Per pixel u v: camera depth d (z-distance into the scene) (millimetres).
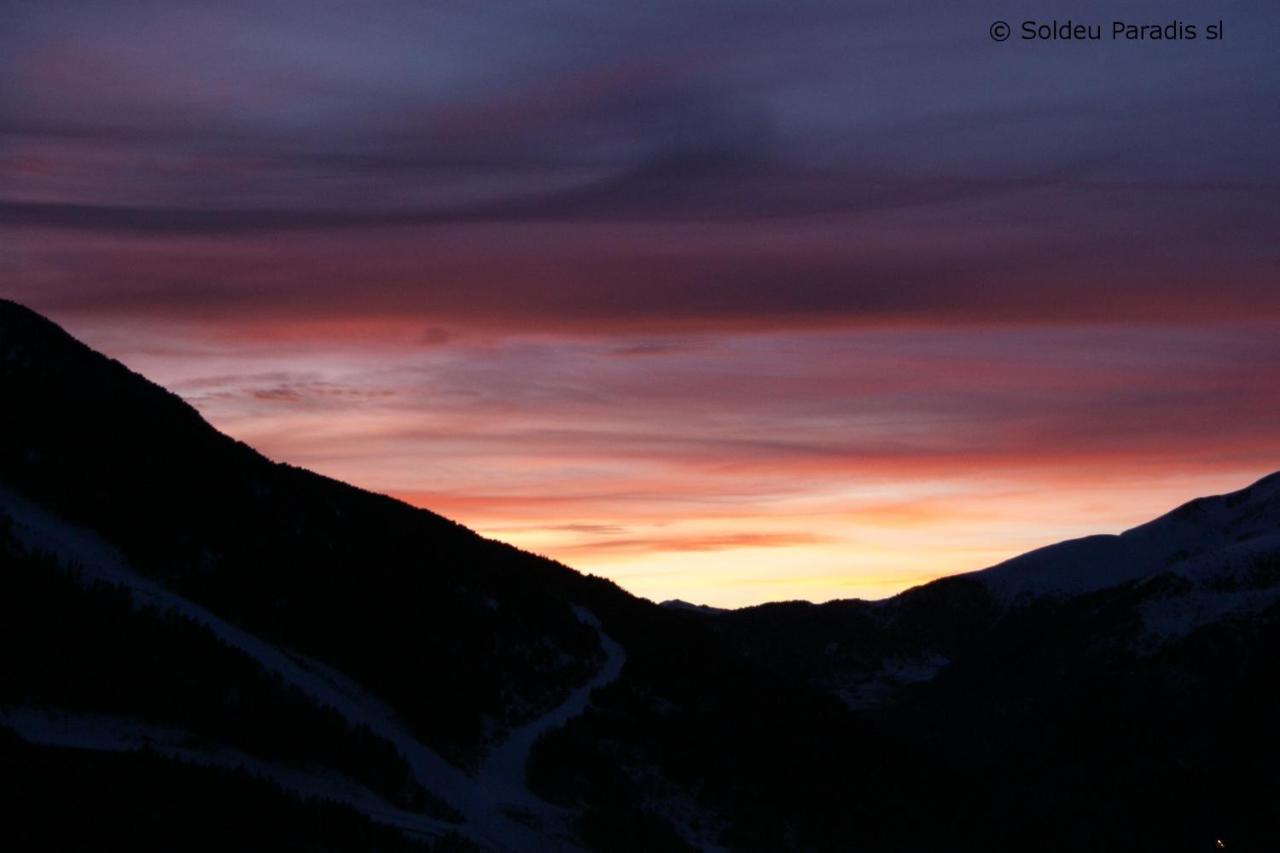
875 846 67750
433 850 39938
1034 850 80750
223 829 35812
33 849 32094
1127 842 111062
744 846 60000
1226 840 110500
